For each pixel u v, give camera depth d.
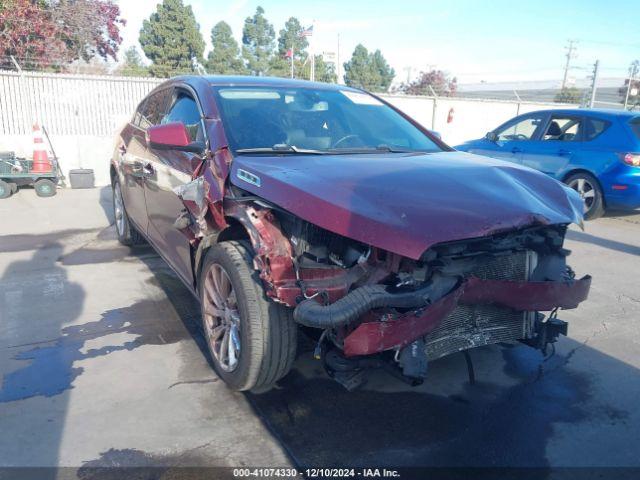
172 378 3.54
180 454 2.79
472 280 2.75
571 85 35.06
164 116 4.73
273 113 3.96
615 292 5.33
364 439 2.95
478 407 3.27
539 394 3.42
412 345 2.70
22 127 12.39
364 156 3.62
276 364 3.06
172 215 4.11
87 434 2.93
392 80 48.72
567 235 7.71
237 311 3.23
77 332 4.22
